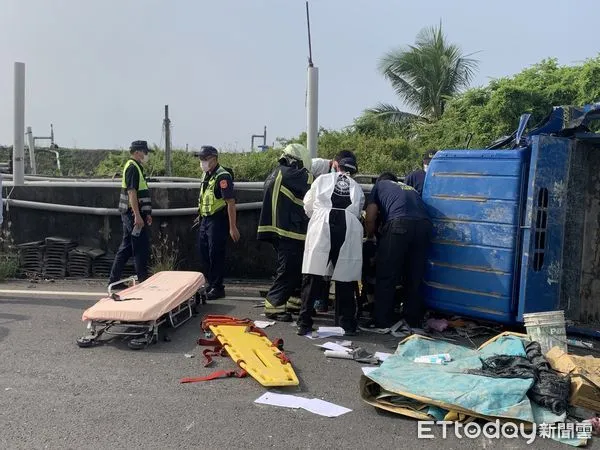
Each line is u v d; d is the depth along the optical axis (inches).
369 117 1088.8
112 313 200.2
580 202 231.3
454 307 229.1
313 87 313.1
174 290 228.4
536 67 809.5
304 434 141.3
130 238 284.5
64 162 1181.1
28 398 157.2
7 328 220.4
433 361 181.5
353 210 223.0
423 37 1101.1
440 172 235.5
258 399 160.7
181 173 863.7
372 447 135.9
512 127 752.3
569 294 231.8
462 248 225.9
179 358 192.4
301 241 239.3
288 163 244.8
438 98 1082.1
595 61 737.6
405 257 231.3
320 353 203.2
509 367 165.9
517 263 214.5
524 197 213.3
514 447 137.7
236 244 323.9
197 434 139.4
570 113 216.8
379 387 164.6
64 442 133.4
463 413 148.2
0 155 1090.1
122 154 1082.7
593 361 169.5
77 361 186.9
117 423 143.8
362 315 254.8
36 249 321.1
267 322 239.8
